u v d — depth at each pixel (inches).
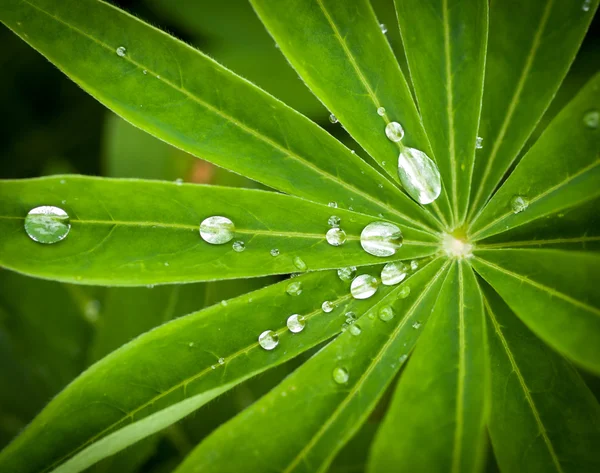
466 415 7.8
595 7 8.1
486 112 8.3
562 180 8.1
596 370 7.7
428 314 8.0
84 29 7.9
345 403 7.9
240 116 8.1
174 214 8.0
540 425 8.0
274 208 8.1
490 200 8.2
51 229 7.9
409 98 8.2
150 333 8.0
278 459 7.8
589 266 7.9
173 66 8.0
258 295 8.0
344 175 8.2
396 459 7.7
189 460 7.8
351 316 8.0
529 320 7.9
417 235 8.2
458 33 8.1
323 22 8.1
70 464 7.8
